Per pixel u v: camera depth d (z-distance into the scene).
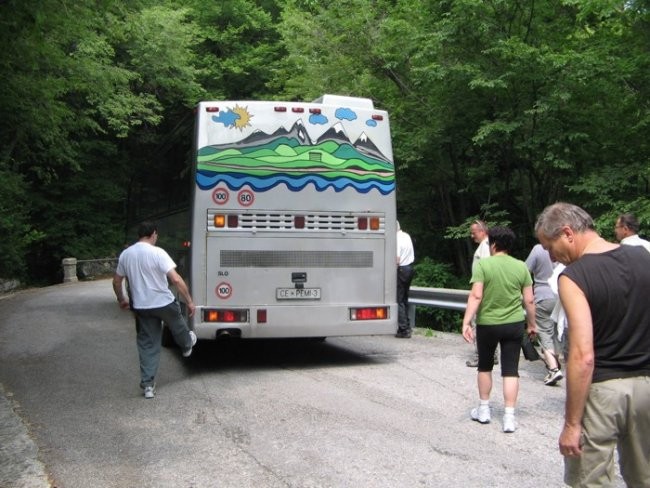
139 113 24.61
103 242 30.14
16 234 20.89
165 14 24.03
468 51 13.21
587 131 12.40
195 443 5.34
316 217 8.23
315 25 17.17
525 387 7.31
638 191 11.40
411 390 7.10
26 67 10.09
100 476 4.64
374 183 8.46
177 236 9.21
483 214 14.52
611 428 2.81
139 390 7.23
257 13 30.83
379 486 4.39
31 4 7.51
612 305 2.84
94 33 14.22
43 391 7.18
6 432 5.54
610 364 2.84
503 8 12.60
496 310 5.65
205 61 29.19
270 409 6.35
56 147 16.78
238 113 8.12
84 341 10.56
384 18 16.05
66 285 23.75
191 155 8.27
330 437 5.43
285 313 8.09
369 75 16.05
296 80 18.45
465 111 13.92
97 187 30.12
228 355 9.36
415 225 17.89
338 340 10.75
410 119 15.52
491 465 4.78
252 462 4.87
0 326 12.24
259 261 8.05
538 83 12.42
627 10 10.33
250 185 8.05
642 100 11.44
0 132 13.02
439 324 14.36
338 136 8.39
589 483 2.85
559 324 6.00
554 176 14.02
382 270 8.48
